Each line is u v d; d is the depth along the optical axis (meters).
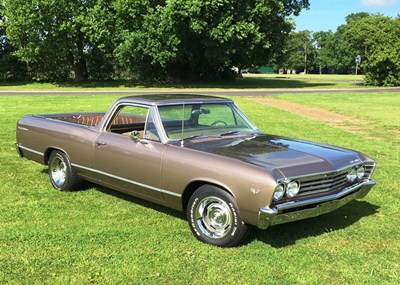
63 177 6.48
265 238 4.88
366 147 10.45
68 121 6.98
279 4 39.00
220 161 4.52
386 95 28.70
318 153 4.96
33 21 37.91
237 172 4.33
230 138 5.41
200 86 40.06
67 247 4.54
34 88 38.06
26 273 3.98
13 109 17.77
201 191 4.66
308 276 4.02
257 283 3.89
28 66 47.28
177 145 5.01
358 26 49.16
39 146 6.76
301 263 4.29
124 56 36.88
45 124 6.70
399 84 43.34
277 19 40.56
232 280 3.93
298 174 4.31
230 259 4.34
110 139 5.64
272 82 49.91
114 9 36.66
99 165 5.79
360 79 66.38
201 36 36.94
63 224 5.19
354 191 4.99
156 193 5.11
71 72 47.47
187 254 4.44
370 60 43.75
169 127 5.22
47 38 39.38
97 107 19.23
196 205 4.73
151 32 35.44
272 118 15.89
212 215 4.66
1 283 3.80
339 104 22.22
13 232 4.88
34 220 5.30
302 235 5.00
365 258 4.43
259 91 33.09
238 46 37.44
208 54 38.25
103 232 4.95
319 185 4.57
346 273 4.10
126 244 4.65
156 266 4.17
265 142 5.27
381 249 4.67
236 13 36.12
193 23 34.16
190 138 5.23
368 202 6.25
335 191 4.73
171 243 4.70
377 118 16.55
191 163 4.68
